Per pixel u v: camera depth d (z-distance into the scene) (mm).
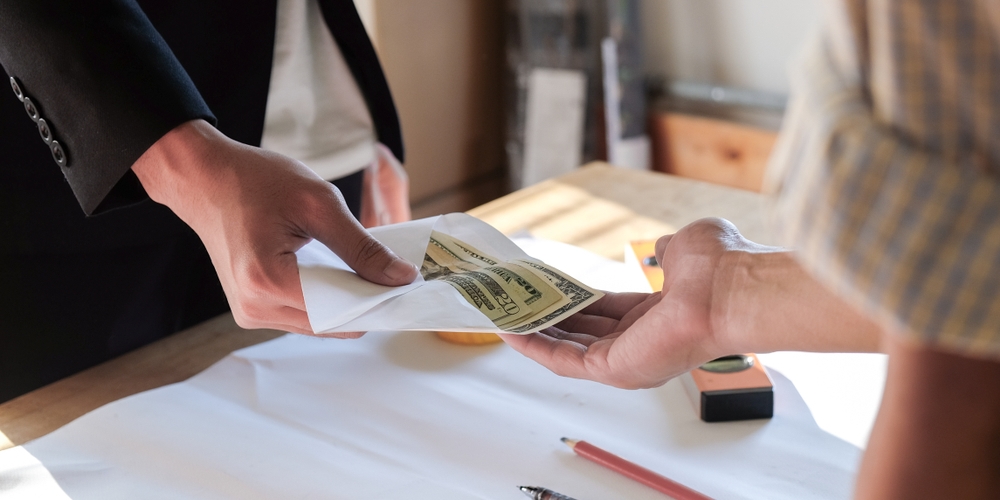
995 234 271
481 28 2154
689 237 638
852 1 306
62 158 729
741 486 597
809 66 347
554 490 594
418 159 2088
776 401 714
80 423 685
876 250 292
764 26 1952
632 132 2070
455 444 655
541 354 684
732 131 1977
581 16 2039
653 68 2193
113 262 914
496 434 668
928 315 287
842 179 299
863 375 749
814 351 534
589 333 724
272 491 596
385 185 1195
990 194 271
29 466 628
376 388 741
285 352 808
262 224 658
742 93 1998
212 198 681
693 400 708
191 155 690
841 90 317
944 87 277
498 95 2289
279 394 732
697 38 2078
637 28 2016
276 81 984
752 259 567
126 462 634
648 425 682
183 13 876
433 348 815
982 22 265
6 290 859
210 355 836
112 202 739
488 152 2314
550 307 689
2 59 719
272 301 666
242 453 643
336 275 658
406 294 650
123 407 706
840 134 302
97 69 682
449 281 713
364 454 643
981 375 308
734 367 711
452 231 838
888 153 287
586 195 1233
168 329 1015
